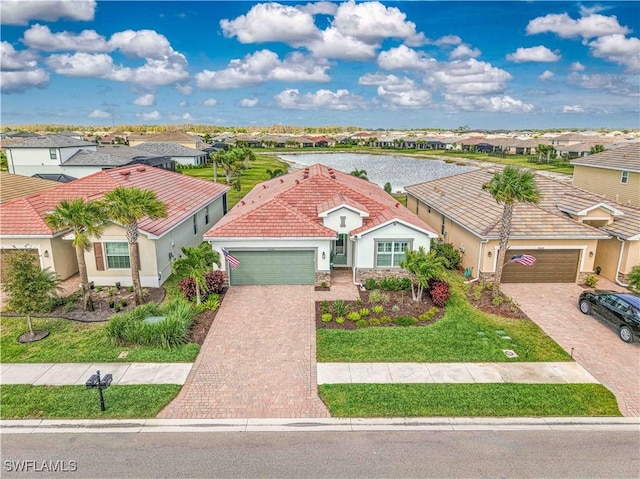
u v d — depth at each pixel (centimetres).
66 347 1616
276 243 2172
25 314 1817
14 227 2219
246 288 2195
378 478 1008
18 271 1648
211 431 1178
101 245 2180
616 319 1733
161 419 1227
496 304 1970
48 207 2425
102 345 1630
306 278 2236
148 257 2192
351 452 1098
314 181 2653
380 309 1886
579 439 1157
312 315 1889
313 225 2205
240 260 2205
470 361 1536
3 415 1238
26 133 10981
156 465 1049
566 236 2189
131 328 1642
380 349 1608
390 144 16700
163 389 1359
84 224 1819
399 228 2175
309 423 1212
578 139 12038
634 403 1313
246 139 16475
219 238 2144
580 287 2250
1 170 6400
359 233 2173
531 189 1858
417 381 1412
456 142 14425
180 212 2594
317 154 13562
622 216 2388
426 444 1131
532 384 1401
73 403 1291
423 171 8594
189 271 1942
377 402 1302
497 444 1134
